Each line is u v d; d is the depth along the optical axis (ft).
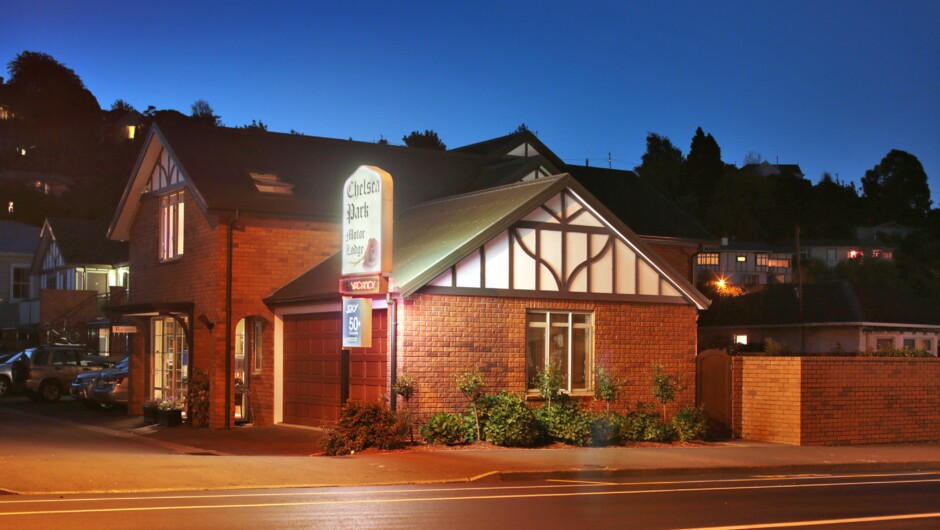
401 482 47.47
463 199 80.74
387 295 64.85
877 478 55.06
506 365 68.59
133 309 84.64
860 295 140.87
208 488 43.73
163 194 88.38
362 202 66.23
